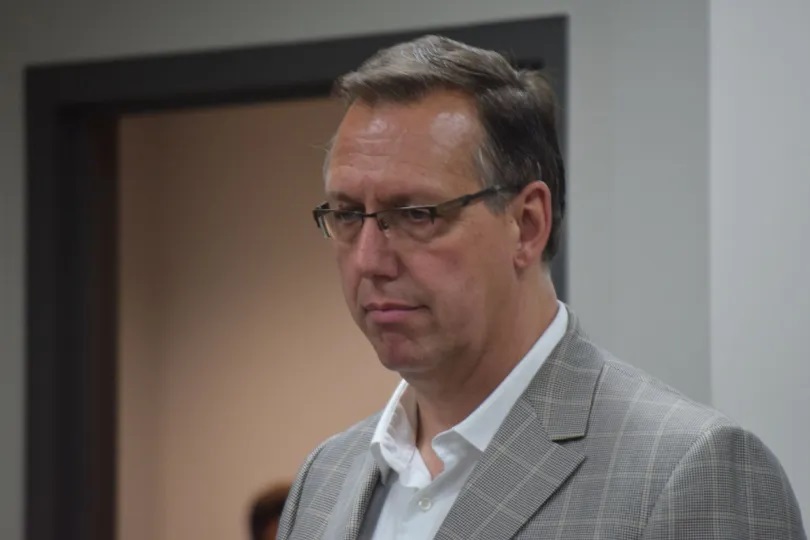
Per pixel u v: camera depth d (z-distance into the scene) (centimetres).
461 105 235
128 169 749
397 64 238
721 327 378
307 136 746
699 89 452
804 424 365
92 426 595
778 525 218
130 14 553
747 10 380
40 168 570
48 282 570
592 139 468
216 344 767
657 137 457
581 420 237
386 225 231
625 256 459
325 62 516
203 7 539
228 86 532
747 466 220
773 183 373
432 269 228
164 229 770
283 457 751
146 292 764
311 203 742
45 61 570
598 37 470
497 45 486
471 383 246
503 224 237
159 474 770
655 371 451
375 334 235
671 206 453
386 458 260
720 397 377
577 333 256
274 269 755
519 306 246
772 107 375
